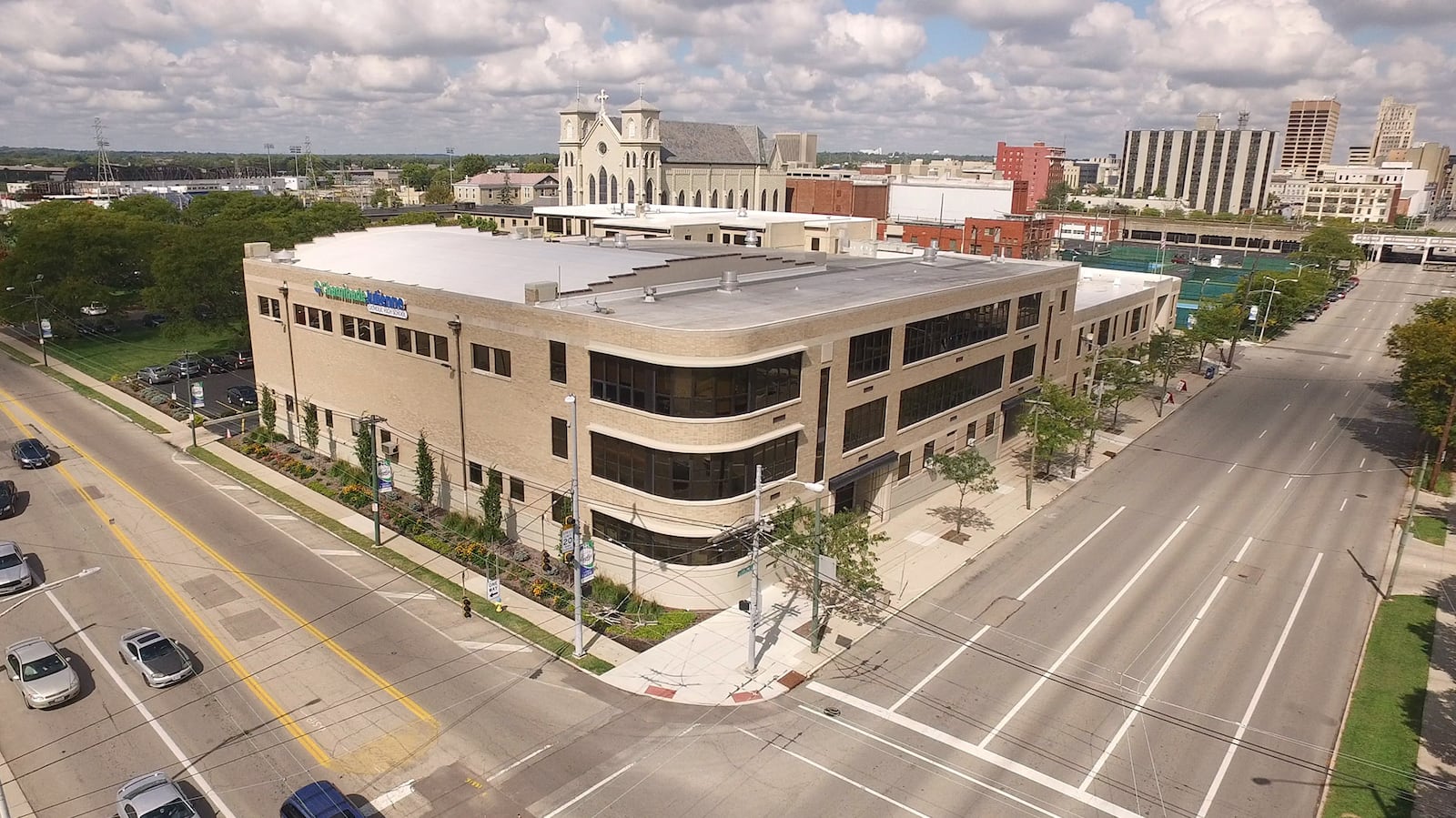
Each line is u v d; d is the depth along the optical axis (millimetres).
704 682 32125
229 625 35312
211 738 28391
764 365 36531
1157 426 67375
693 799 26000
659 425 35719
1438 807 25922
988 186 157125
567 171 139625
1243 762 28047
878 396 44406
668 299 43875
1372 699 31453
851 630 36000
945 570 41531
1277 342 103750
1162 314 91688
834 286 50281
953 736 29172
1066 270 62406
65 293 81938
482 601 37688
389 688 31250
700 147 138750
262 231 84375
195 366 74875
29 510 46469
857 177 198125
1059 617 37219
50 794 25703
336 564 40938
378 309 47594
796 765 27578
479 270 49781
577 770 27188
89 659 32750
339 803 24453
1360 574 41719
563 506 40594
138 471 52531
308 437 55969
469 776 26797
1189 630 36281
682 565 37188
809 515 36281
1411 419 69688
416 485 48031
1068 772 27484
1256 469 57438
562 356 38844
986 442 56750
